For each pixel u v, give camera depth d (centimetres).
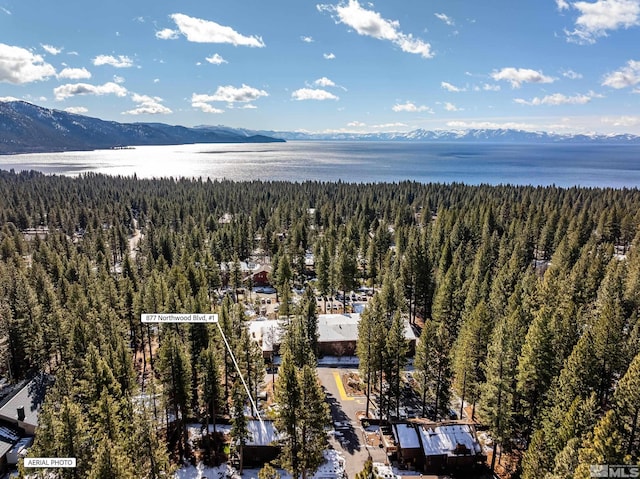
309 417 3519
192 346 5047
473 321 4753
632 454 2944
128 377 4384
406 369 6094
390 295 6969
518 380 3972
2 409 4378
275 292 9781
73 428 2906
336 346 6425
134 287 7844
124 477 2639
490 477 3909
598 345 4022
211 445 4388
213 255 10456
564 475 2697
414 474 3966
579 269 6625
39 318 5853
